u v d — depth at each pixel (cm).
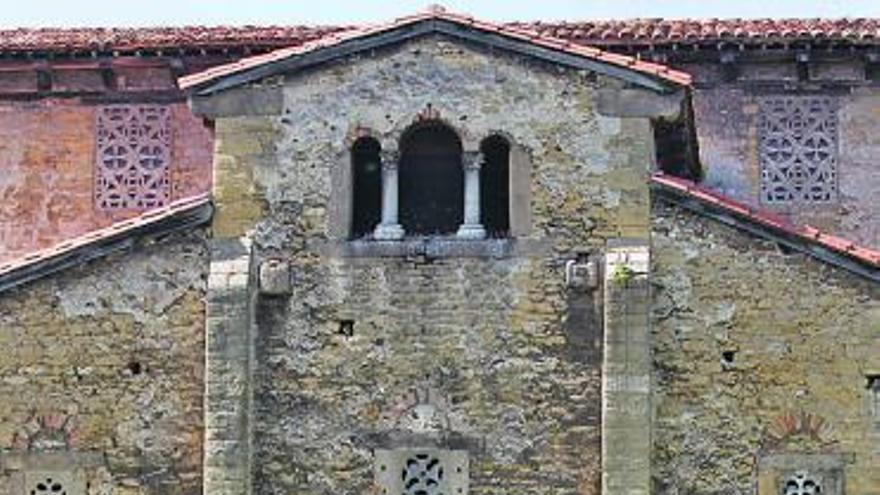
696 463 2636
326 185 2719
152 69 3350
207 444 2641
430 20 2712
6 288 2727
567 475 2633
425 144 2742
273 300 2702
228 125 2741
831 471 2625
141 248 2723
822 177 3262
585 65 2697
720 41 3222
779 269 2656
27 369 2722
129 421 2703
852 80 3272
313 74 2739
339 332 2694
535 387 2653
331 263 2705
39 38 3312
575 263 2659
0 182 3359
